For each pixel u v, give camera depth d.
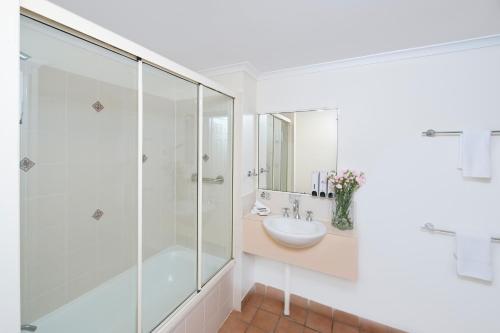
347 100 1.80
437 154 1.53
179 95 1.75
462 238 1.44
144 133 1.68
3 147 0.62
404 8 1.13
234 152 1.96
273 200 2.13
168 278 1.78
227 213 1.98
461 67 1.46
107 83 1.44
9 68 0.62
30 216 1.25
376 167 1.71
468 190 1.46
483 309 1.45
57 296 1.39
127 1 1.08
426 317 1.59
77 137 1.45
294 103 2.01
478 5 1.09
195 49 1.60
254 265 2.23
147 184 1.77
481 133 1.38
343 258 1.58
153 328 1.29
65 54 1.01
